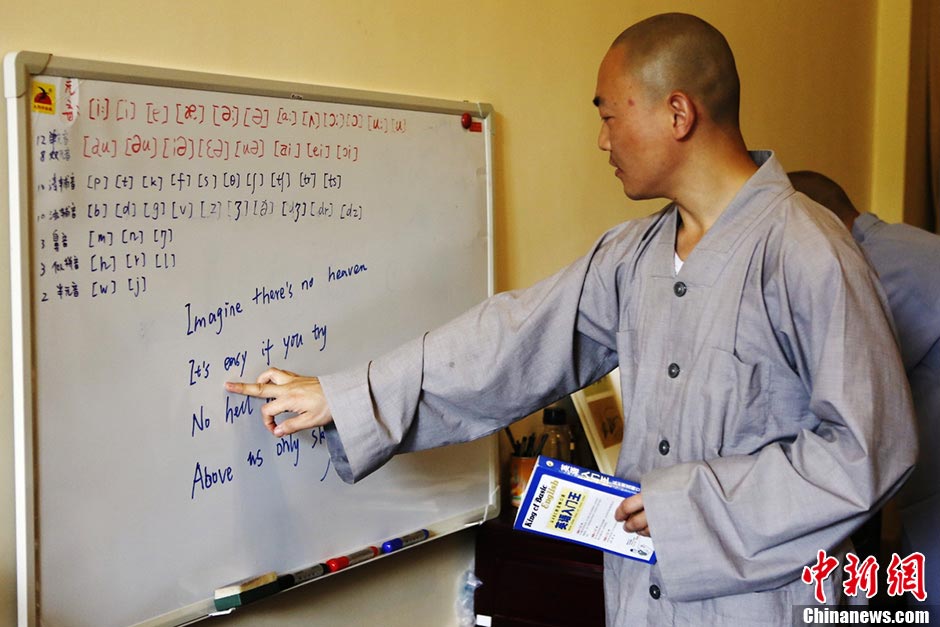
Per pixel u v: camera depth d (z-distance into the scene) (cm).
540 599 187
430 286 178
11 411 124
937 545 198
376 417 138
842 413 112
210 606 144
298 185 153
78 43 128
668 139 129
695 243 135
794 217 124
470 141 186
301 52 157
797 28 303
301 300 155
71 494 126
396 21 173
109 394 130
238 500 147
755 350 124
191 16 141
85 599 128
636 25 133
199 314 140
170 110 135
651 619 131
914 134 365
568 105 213
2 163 122
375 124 166
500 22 195
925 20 366
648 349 135
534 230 205
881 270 195
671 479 120
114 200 129
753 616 121
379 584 179
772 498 115
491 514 194
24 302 120
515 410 149
